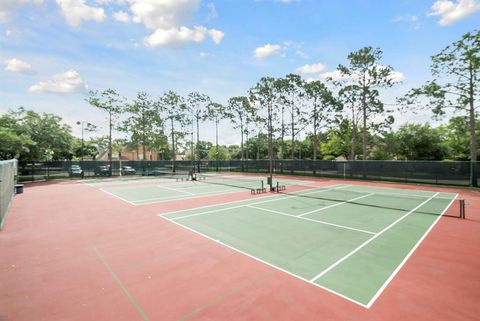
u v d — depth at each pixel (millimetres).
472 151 23453
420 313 4520
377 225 10234
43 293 5188
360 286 5469
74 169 31688
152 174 37406
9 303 4832
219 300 4934
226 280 5727
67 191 19844
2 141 23062
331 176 31719
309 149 56281
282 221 10789
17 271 6160
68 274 6008
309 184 25172
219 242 8211
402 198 16750
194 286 5465
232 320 4328
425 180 24734
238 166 42781
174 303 4836
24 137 24984
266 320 4320
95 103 34375
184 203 14758
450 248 7742
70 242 8203
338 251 7480
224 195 17703
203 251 7449
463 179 22797
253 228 9766
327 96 36250
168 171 40062
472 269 6289
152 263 6621
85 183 25922
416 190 20844
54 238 8586
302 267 6406
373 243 8172
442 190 20922
